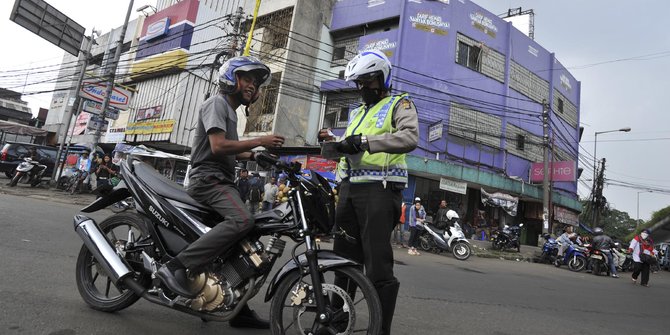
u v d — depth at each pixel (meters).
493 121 17.02
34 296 2.82
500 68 17.48
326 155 2.21
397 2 16.12
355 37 17.38
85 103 15.12
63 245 4.57
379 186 2.33
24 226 5.30
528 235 18.69
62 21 17.17
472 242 15.05
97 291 2.87
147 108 19.59
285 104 16.34
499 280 7.20
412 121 2.22
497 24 17.64
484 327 3.60
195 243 2.23
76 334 2.29
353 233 2.54
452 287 5.64
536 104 18.83
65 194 12.05
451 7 16.33
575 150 22.12
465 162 16.05
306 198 2.21
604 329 4.11
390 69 2.52
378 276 2.29
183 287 2.22
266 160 2.27
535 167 18.03
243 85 2.53
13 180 12.44
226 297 2.27
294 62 16.61
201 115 2.50
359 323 3.09
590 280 9.55
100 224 2.88
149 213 2.61
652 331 4.29
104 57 24.77
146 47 21.25
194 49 19.52
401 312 3.80
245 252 2.29
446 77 15.93
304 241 2.21
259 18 18.27
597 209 23.25
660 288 9.48
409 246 11.09
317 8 17.52
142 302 3.05
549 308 4.96
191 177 2.50
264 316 3.04
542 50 19.47
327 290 2.17
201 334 2.53
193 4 19.69
